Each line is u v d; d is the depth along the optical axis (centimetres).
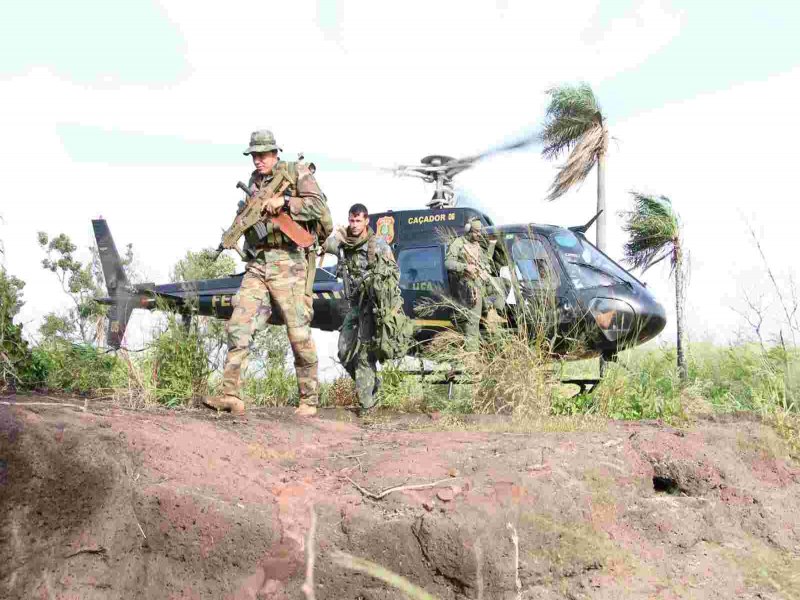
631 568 274
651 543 301
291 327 485
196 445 289
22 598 214
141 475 247
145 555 239
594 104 1319
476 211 823
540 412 528
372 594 235
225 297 891
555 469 302
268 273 473
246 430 370
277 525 240
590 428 450
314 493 266
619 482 319
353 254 598
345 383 714
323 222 480
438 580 238
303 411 506
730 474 353
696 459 354
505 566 240
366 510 252
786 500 354
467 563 234
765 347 563
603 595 257
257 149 462
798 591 276
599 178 1351
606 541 279
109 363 477
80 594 224
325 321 892
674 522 314
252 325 462
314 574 234
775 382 534
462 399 595
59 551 225
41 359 440
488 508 252
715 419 512
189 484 249
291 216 469
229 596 232
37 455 230
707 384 600
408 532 240
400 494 264
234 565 236
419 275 803
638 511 312
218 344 540
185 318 525
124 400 449
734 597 274
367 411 586
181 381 480
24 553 217
